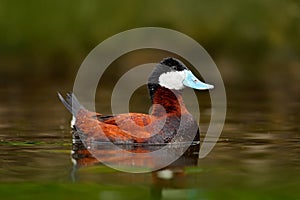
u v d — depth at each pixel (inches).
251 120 554.6
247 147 417.4
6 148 412.2
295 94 781.3
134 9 1095.0
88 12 1097.4
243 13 1099.3
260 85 888.9
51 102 706.8
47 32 1103.6
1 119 562.3
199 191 293.4
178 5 1099.9
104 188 298.4
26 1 1110.4
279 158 376.2
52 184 306.2
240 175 327.9
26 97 752.3
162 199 279.9
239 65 1071.6
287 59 1083.9
